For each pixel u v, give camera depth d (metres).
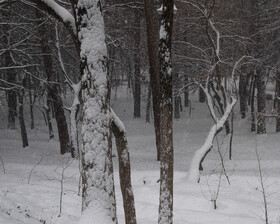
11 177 13.95
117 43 23.92
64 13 5.60
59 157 23.34
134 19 27.28
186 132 35.31
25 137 28.91
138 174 15.15
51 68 24.20
